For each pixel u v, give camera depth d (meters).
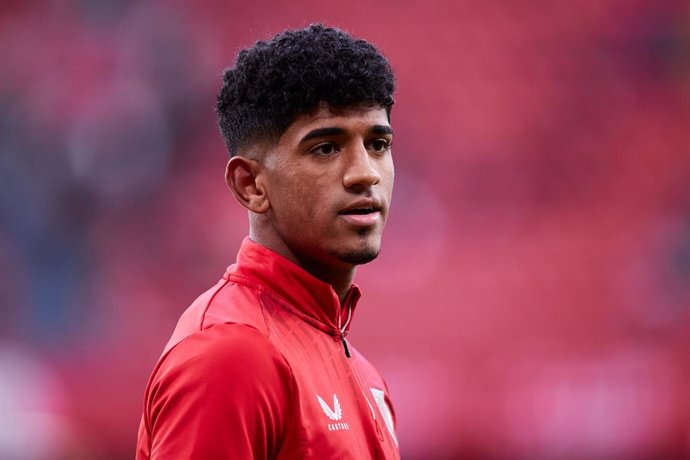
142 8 41.56
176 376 6.42
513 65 42.81
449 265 37.50
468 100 42.34
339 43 6.96
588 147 41.12
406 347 34.31
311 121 6.84
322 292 7.27
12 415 29.08
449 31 43.66
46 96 39.56
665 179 40.25
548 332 35.12
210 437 6.19
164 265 36.94
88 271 36.06
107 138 38.59
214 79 40.88
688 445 28.98
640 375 31.19
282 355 6.62
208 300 7.10
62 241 36.44
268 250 7.29
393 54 43.47
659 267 36.62
